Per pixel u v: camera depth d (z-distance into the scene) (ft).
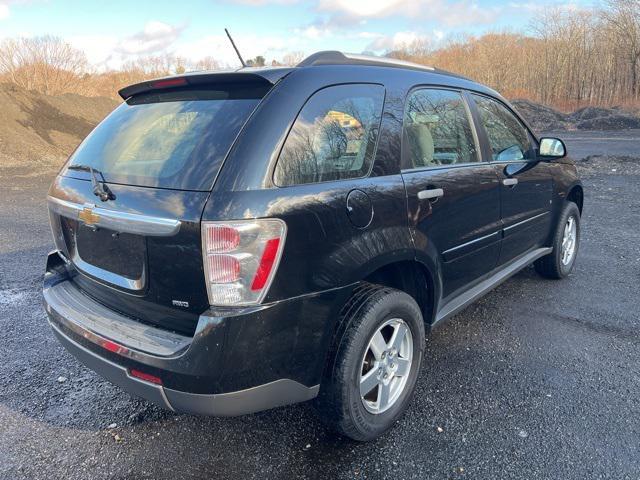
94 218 7.98
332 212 7.70
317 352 7.74
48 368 11.50
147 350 7.22
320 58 8.81
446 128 10.95
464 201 10.69
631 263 18.16
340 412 8.13
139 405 10.09
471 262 11.38
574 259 17.10
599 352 11.78
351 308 8.19
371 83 9.24
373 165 8.78
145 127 8.80
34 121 56.95
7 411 9.84
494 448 8.55
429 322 10.41
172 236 6.98
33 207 30.60
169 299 7.33
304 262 7.31
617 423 9.15
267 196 6.99
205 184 7.02
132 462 8.42
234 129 7.43
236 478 8.00
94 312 8.51
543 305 14.55
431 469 8.09
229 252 6.72
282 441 8.91
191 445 8.84
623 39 109.19
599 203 29.04
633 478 7.79
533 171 13.78
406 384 9.37
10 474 8.13
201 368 6.79
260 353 7.05
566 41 119.75
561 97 120.98
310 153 7.76
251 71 8.16
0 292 16.08
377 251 8.39
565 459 8.24
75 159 9.61
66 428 9.34
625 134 72.95
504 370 11.07
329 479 7.93
